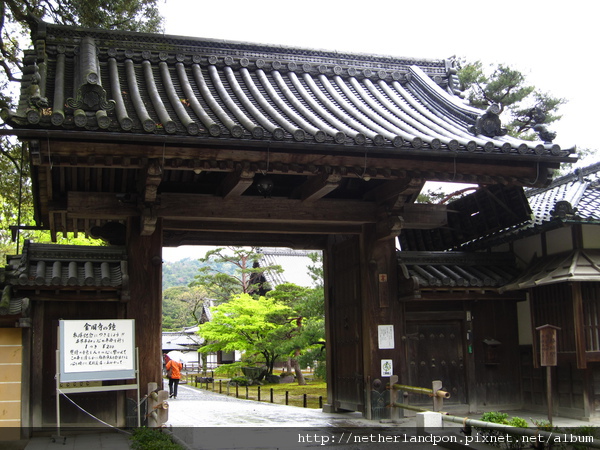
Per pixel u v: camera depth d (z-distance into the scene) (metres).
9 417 9.29
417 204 12.05
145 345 10.32
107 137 8.22
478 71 21.44
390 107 12.42
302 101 11.98
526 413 12.61
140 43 12.18
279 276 40.78
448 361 12.80
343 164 9.59
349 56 13.76
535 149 10.06
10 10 16.50
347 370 13.07
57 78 10.30
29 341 9.58
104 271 10.16
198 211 10.85
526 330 13.12
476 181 10.63
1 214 21.48
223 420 13.00
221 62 12.62
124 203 10.50
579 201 12.29
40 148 8.20
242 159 9.10
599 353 11.30
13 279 9.36
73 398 10.10
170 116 9.78
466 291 12.44
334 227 12.16
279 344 26.45
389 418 11.67
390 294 12.06
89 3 15.59
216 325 29.05
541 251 12.81
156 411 9.98
